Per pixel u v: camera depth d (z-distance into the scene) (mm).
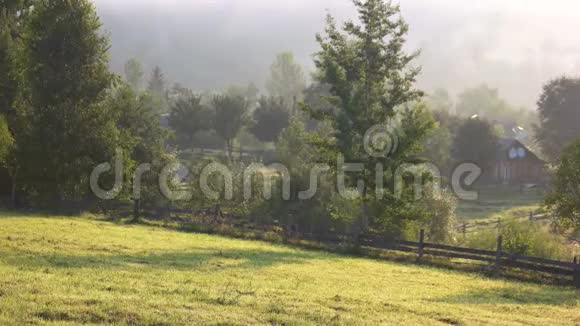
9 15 46188
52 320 11664
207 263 23156
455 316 15539
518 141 98250
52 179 42688
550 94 100000
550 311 18297
